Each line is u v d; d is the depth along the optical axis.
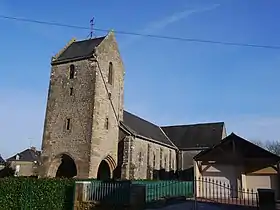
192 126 50.19
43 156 31.83
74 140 30.72
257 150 27.44
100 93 32.12
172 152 45.53
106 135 32.31
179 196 24.06
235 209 17.00
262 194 14.83
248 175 28.08
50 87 33.78
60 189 17.81
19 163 62.84
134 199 17.02
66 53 35.12
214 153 28.75
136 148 35.06
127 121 38.19
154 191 21.03
